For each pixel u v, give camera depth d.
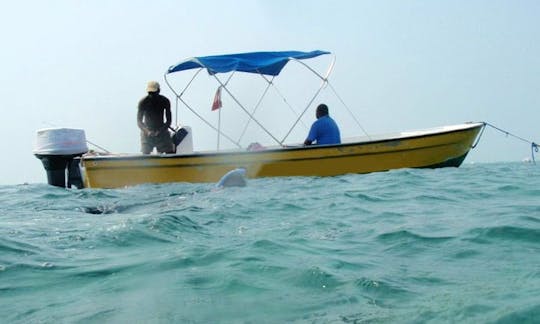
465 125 11.95
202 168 10.79
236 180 8.83
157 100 11.33
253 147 11.45
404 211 6.21
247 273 3.52
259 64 11.45
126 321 2.72
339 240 4.66
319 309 2.84
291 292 3.13
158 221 5.30
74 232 5.01
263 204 6.88
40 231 5.12
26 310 2.94
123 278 3.48
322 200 7.25
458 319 2.59
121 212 6.49
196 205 6.78
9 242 4.54
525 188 8.07
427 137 11.21
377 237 4.74
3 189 10.49
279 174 10.88
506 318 2.53
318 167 10.94
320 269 3.59
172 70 11.79
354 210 6.39
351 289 3.18
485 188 8.23
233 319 2.72
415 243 4.45
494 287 3.10
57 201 8.22
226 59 11.45
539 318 2.50
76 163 11.77
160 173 10.85
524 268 3.51
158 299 3.04
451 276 3.43
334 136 11.27
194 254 4.05
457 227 4.98
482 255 3.96
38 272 3.66
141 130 11.37
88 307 2.95
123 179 10.89
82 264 3.85
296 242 4.55
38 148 11.55
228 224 5.48
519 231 4.62
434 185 8.79
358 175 10.77
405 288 3.19
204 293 3.13
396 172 10.77
